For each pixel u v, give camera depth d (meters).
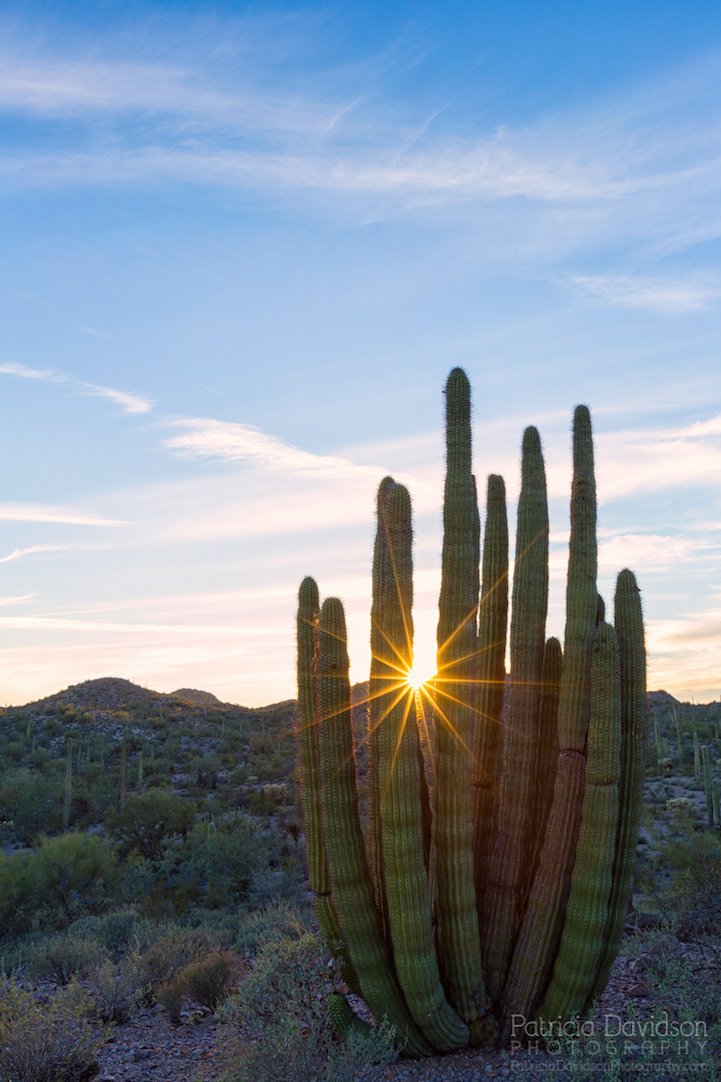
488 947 8.74
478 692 9.55
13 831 43.66
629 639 8.91
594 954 8.13
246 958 13.30
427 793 9.19
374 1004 8.37
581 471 9.24
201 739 75.25
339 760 8.60
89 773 55.81
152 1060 9.12
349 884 8.41
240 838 32.28
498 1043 8.38
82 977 13.23
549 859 8.54
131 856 32.72
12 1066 8.30
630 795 8.75
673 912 11.07
